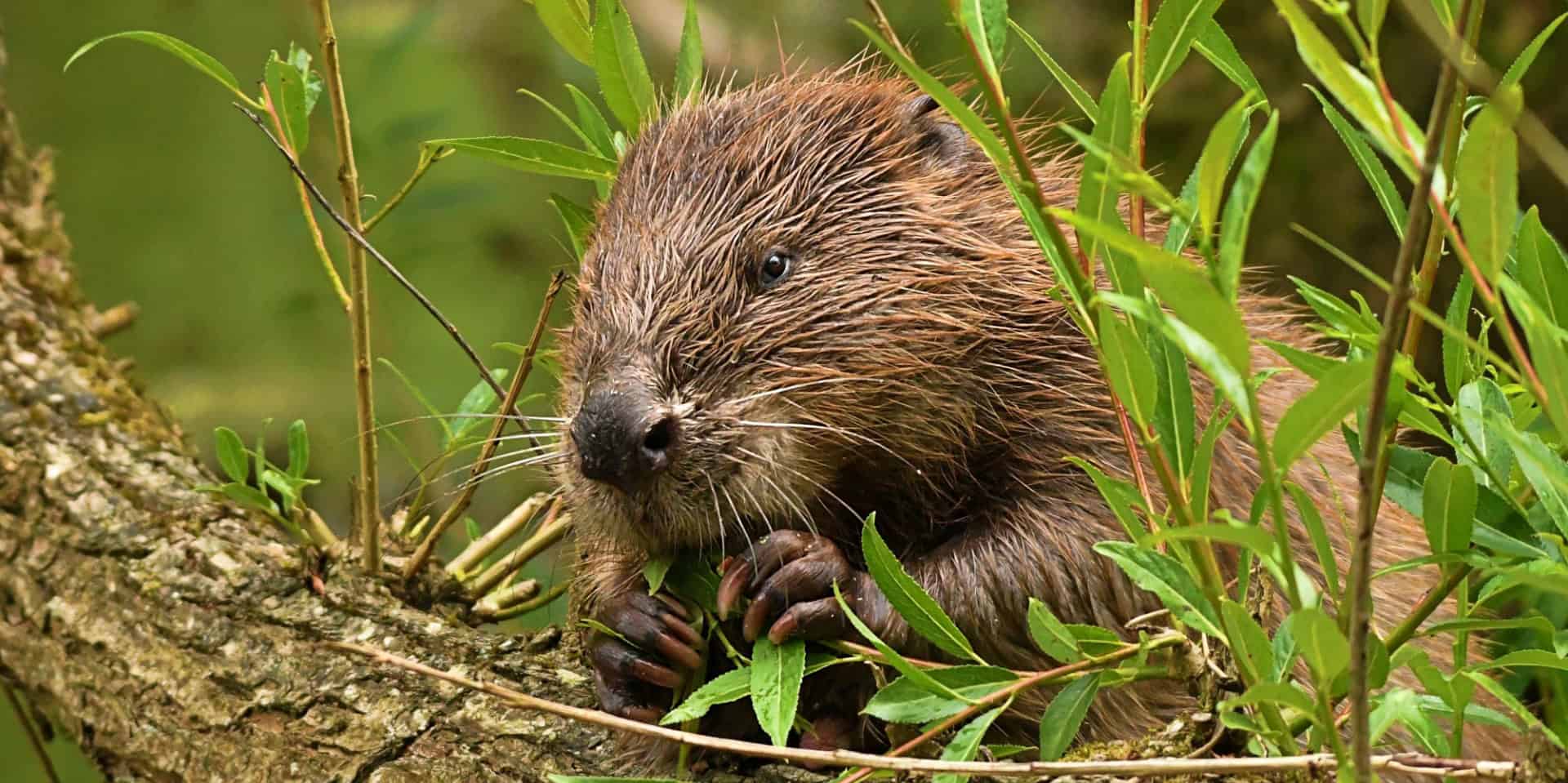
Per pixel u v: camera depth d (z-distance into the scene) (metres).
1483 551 3.49
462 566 5.48
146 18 12.45
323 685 4.64
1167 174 9.43
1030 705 4.56
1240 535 2.77
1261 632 3.15
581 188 11.44
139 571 4.92
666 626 4.47
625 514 4.38
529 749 4.50
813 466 4.55
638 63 5.27
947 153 5.10
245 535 5.07
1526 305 2.55
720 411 4.39
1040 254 4.88
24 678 4.92
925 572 4.63
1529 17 8.69
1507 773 3.18
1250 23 9.30
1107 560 4.57
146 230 11.85
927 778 3.90
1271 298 5.65
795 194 4.75
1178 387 3.37
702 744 3.51
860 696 4.50
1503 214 2.52
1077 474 4.70
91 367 5.57
